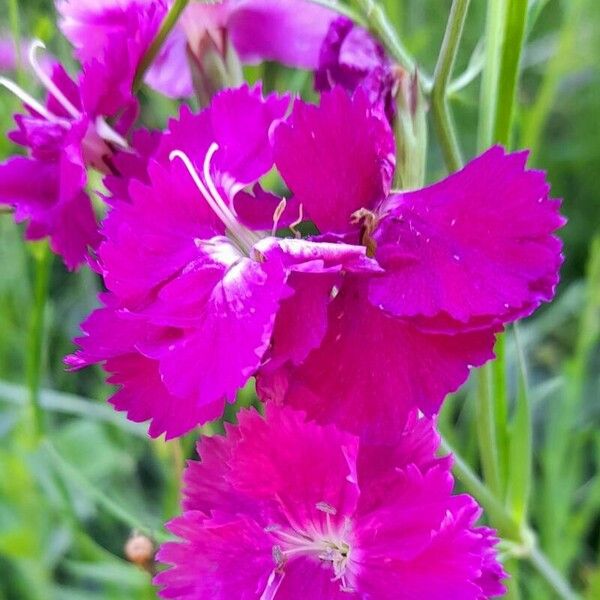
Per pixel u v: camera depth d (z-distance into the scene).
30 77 0.15
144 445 0.20
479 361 0.08
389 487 0.09
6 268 0.19
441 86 0.10
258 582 0.09
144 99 0.18
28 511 0.17
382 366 0.08
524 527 0.12
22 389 0.16
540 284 0.08
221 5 0.11
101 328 0.08
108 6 0.10
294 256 0.08
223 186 0.09
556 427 0.17
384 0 0.16
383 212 0.09
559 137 0.26
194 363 0.08
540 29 0.25
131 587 0.18
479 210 0.08
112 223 0.09
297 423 0.09
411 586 0.08
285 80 0.17
